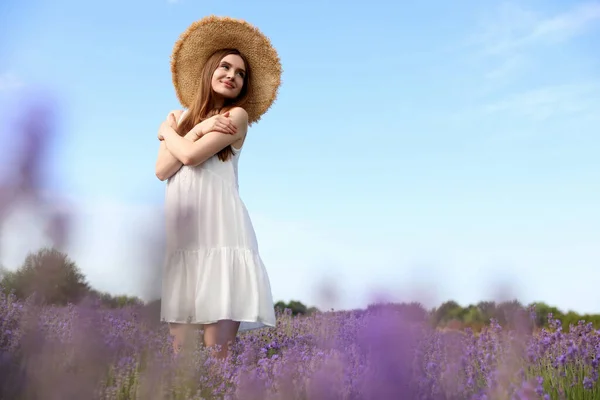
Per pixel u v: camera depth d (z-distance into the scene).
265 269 3.98
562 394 2.47
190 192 3.73
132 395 1.64
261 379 2.31
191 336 2.12
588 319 5.30
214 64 4.28
